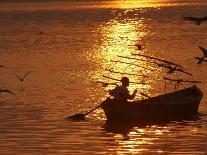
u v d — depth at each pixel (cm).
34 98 9550
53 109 8700
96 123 7844
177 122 7938
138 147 6625
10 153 6325
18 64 13925
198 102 8394
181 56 14700
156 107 8125
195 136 7075
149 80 11319
